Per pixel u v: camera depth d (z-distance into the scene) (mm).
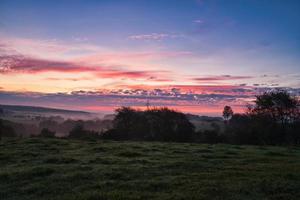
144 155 21641
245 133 57875
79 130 73000
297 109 58875
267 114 59688
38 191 12133
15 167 17234
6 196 11711
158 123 68688
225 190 11898
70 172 15320
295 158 21062
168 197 10969
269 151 25719
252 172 15305
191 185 12617
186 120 68062
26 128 99375
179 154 22562
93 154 22109
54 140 33219
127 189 12117
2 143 29594
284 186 12422
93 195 11164
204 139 61094
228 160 19578
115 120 70562
